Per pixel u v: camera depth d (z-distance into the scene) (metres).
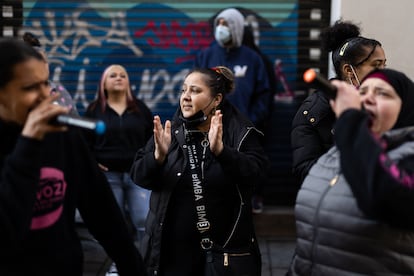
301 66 5.61
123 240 2.15
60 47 5.64
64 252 1.90
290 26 5.57
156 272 2.71
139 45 5.64
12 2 5.57
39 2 5.59
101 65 5.67
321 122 2.91
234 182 2.70
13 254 1.78
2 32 5.61
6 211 1.64
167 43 5.63
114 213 2.13
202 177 2.71
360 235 1.80
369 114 1.85
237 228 2.71
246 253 2.73
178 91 5.69
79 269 1.98
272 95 5.46
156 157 2.71
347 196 1.84
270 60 5.60
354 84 3.00
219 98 2.85
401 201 1.62
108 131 4.52
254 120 5.20
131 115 4.63
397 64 4.97
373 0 4.93
